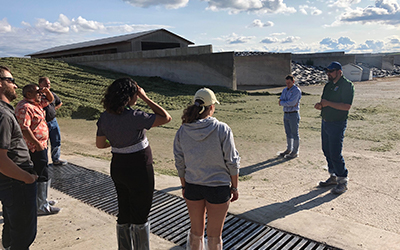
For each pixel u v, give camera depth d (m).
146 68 23.62
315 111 12.59
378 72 38.84
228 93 19.02
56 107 6.48
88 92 16.25
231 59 20.69
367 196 4.55
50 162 6.72
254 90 23.05
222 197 2.57
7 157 2.34
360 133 8.77
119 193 2.89
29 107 3.73
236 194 2.67
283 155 6.99
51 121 6.32
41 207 4.10
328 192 4.82
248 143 8.28
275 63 26.36
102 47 30.14
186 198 2.73
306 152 7.20
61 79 18.44
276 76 26.56
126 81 2.70
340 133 4.62
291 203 4.43
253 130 9.76
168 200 4.54
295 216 3.79
